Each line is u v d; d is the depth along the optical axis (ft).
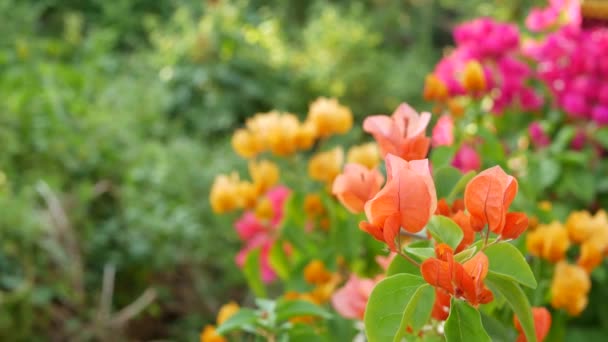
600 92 5.20
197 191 7.79
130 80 10.36
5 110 7.37
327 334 3.37
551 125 5.28
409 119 2.67
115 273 7.13
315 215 4.10
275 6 17.51
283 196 4.59
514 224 2.39
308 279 3.68
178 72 12.21
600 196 5.18
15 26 10.84
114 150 7.80
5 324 5.75
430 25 18.39
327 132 3.97
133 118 8.87
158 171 7.50
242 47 12.93
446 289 2.36
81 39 11.99
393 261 2.61
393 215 2.38
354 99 13.66
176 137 9.42
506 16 15.35
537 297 3.21
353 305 3.04
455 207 2.75
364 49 14.23
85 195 6.90
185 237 7.11
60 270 6.48
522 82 5.72
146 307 7.22
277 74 13.19
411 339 2.61
